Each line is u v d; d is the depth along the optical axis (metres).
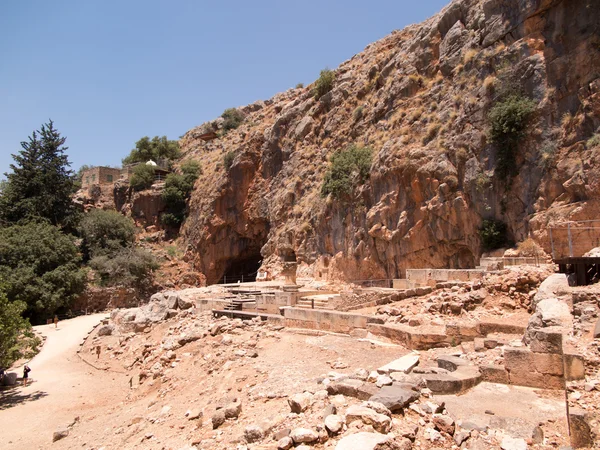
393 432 6.29
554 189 19.55
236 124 76.56
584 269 11.29
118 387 19.94
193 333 19.88
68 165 57.12
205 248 53.38
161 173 68.31
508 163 21.36
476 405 7.68
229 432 8.20
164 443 9.00
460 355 10.53
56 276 40.72
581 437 6.03
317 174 40.00
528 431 6.56
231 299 26.28
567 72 19.92
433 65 29.83
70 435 13.28
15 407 18.34
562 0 20.73
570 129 19.42
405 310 15.10
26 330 23.23
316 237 35.84
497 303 13.54
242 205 50.12
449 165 24.70
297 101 49.06
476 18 26.80
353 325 15.58
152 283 52.12
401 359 10.92
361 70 41.25
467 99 24.73
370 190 30.14
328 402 7.79
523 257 18.66
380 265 28.91
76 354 28.45
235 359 14.04
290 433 6.75
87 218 56.56
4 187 57.75
